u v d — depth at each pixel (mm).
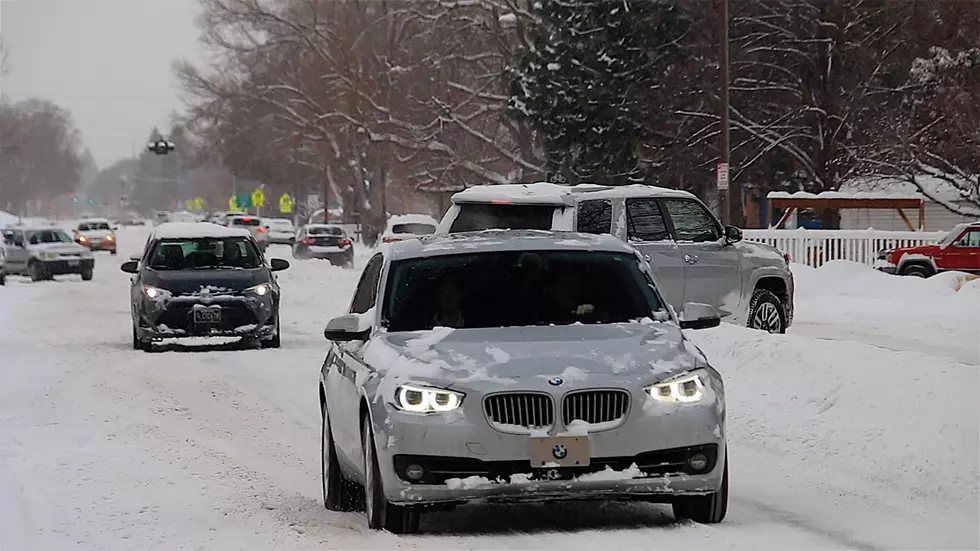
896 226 106625
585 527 16969
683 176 98625
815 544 15648
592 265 18938
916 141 93312
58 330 51781
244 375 36531
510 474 15500
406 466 15672
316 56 143250
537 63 101125
